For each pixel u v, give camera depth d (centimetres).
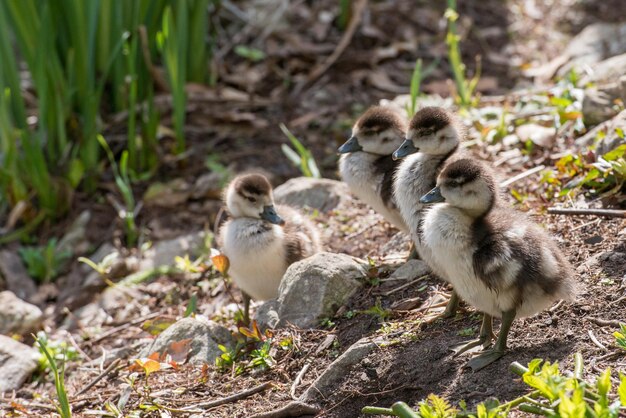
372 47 1775
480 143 1277
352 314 941
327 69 1730
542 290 781
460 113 1381
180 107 1512
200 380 912
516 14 1845
